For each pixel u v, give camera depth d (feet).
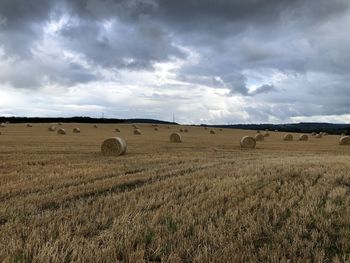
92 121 402.11
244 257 16.42
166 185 34.01
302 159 63.05
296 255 17.03
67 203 27.63
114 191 32.96
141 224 20.89
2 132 171.63
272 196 28.81
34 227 20.70
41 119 387.55
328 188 32.91
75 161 57.98
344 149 102.22
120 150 70.79
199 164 54.49
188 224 20.98
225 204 26.18
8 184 35.09
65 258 16.20
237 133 225.97
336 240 19.30
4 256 16.22
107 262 15.85
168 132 213.05
